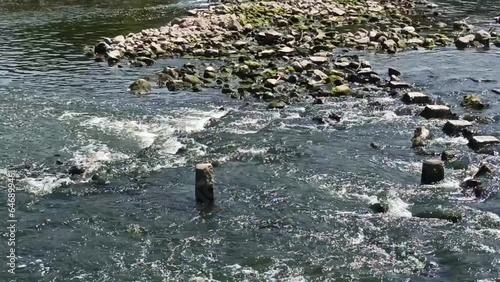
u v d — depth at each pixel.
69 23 50.09
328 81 32.28
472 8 60.38
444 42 42.81
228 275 15.16
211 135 24.80
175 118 26.91
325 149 23.17
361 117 26.92
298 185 20.08
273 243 16.64
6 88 31.14
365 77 32.84
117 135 24.80
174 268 15.48
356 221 17.72
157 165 21.83
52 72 34.56
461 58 37.94
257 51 39.53
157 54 38.66
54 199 19.12
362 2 61.31
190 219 17.98
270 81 31.23
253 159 22.31
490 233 16.84
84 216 18.06
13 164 21.62
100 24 49.75
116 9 59.06
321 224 17.59
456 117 26.61
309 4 56.94
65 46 41.28
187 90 31.27
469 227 17.22
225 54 39.03
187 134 24.97
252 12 51.97
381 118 26.78
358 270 15.32
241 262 15.74
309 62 35.22
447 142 23.66
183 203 18.95
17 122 26.05
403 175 20.78
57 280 14.91
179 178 20.73
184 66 34.97
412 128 25.48
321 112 27.59
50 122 26.14
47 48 40.62
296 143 23.78
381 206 18.36
